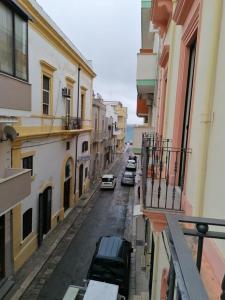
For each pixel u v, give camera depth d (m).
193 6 4.20
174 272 1.14
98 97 33.03
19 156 10.55
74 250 12.83
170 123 6.28
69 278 10.48
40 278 10.38
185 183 4.01
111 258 9.80
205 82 3.16
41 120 12.60
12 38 7.88
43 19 11.55
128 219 17.44
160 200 4.35
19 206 10.48
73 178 18.95
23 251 11.03
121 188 25.89
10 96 7.86
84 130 19.91
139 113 22.19
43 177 13.21
